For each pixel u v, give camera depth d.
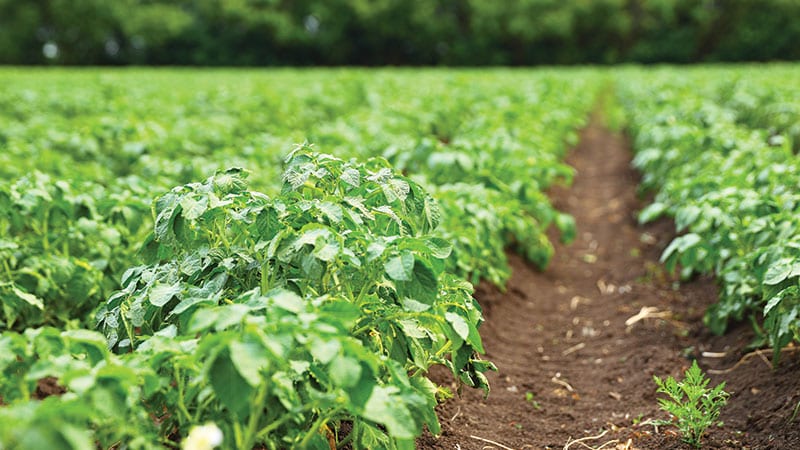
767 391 4.37
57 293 4.85
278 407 2.63
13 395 2.61
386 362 2.63
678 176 7.82
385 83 15.60
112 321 3.27
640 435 4.18
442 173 6.79
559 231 8.76
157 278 3.29
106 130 8.45
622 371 5.08
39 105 11.98
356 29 50.03
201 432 2.26
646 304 6.22
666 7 47.91
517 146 7.76
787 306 4.10
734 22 48.06
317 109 12.02
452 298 3.35
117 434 2.35
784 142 7.40
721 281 5.81
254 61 49.62
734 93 13.41
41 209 4.93
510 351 5.50
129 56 50.06
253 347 2.24
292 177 3.45
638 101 14.09
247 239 3.36
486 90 14.37
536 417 4.57
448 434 4.09
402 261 2.73
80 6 47.75
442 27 49.56
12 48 48.12
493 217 5.77
